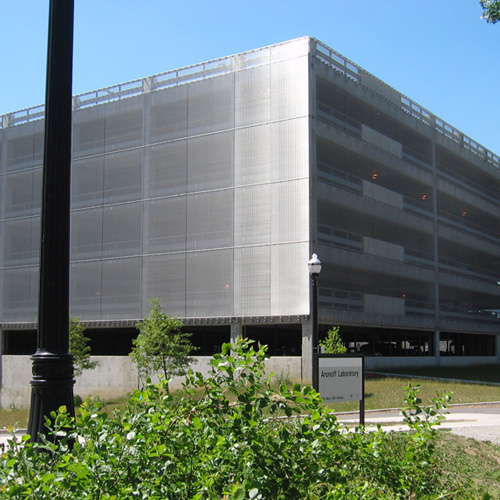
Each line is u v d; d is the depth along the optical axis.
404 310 49.06
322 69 42.59
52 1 7.24
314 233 40.50
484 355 64.12
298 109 41.16
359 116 47.41
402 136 52.59
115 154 47.78
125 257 46.34
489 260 65.44
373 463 6.33
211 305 42.59
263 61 42.75
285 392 5.27
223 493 4.76
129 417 5.30
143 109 46.94
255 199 41.91
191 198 44.22
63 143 7.08
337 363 12.82
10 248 51.88
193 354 43.84
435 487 7.88
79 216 48.62
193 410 5.38
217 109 44.00
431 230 53.72
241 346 5.51
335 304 42.66
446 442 13.88
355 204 44.56
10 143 52.88
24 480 4.99
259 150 42.12
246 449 5.02
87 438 5.48
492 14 14.66
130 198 46.72
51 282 6.87
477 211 62.12
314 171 41.12
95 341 48.22
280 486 4.95
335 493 5.27
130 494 4.61
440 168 56.56
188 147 44.81
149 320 36.38
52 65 7.16
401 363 49.47
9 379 46.41
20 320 50.66
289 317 39.94
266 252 41.16
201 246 43.47
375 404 26.89
